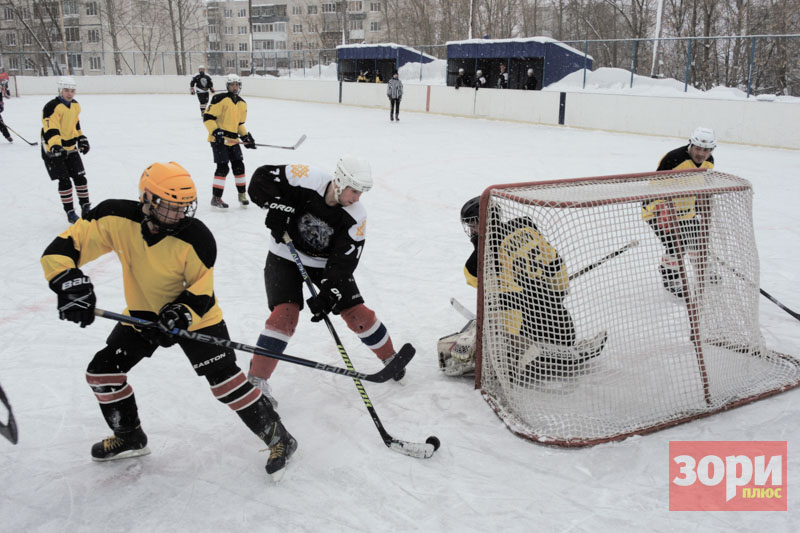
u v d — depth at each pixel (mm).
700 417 2893
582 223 3012
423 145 12758
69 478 2484
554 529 2195
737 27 22719
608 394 3025
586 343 3123
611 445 2686
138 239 2207
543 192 3082
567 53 19141
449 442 2732
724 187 3148
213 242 2287
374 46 23688
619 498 2357
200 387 3209
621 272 3170
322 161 10789
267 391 2986
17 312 4207
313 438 2770
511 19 36312
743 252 3221
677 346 3127
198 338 2285
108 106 20562
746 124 13008
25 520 2250
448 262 5410
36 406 3010
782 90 17453
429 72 22797
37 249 5648
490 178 9297
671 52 18594
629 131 15047
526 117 17406
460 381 3291
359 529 2207
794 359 3389
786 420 2861
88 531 2199
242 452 2674
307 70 27906
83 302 2121
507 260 2990
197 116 17812
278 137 13742
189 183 2102
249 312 4262
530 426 2834
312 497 2381
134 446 2553
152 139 13070
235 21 63156
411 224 6723
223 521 2252
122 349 2393
